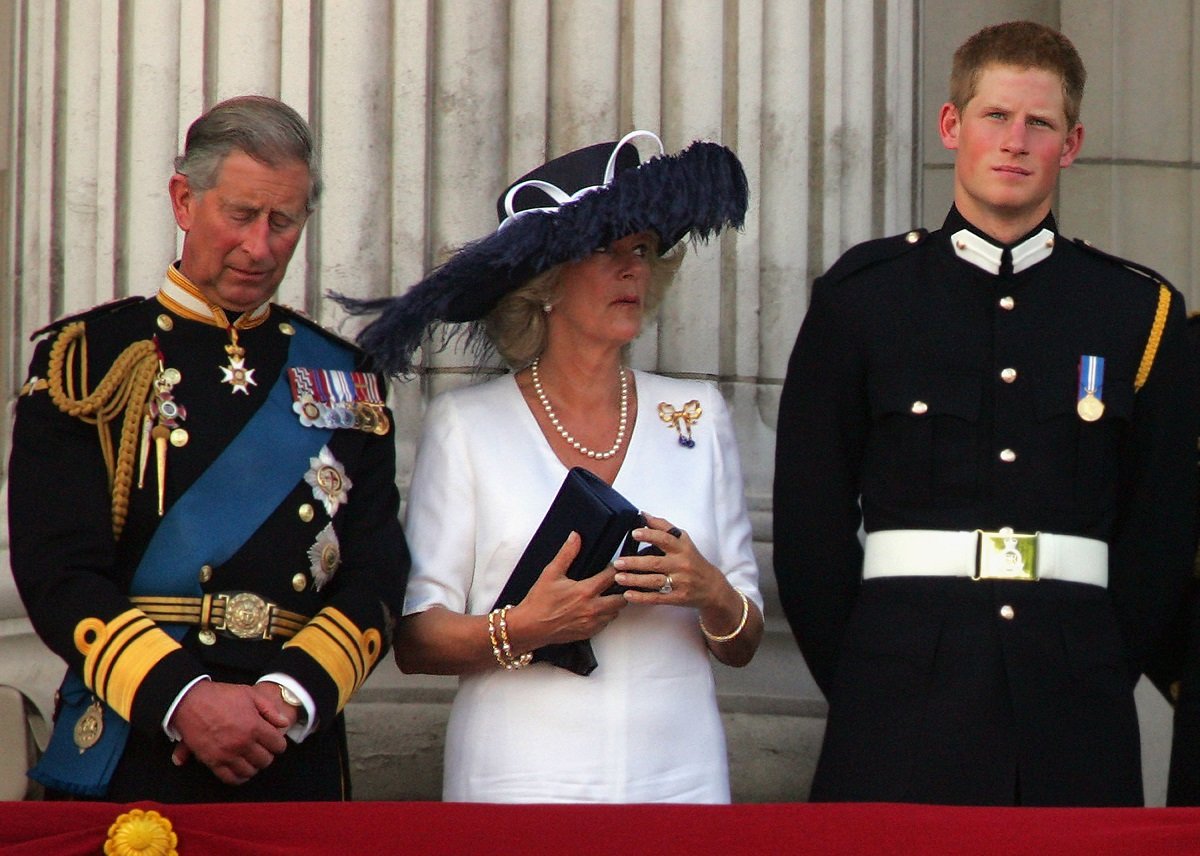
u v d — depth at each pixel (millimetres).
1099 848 13062
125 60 19453
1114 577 16656
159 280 19094
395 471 16562
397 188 18891
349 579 15344
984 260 16703
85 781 14461
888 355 16625
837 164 19984
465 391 16766
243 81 19031
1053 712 15781
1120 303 16750
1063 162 17141
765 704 19000
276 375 15562
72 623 14383
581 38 19047
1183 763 17188
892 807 13219
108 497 14867
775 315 19578
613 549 15414
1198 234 23734
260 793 14711
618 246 16312
